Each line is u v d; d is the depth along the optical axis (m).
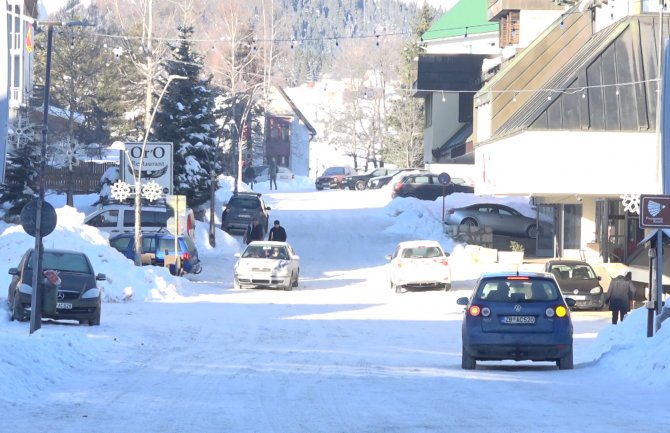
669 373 26.58
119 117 161.12
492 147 85.19
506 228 107.12
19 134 111.44
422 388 25.86
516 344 31.23
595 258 90.31
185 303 62.59
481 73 141.25
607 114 77.19
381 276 85.00
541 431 18.80
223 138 169.25
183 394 24.41
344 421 20.08
